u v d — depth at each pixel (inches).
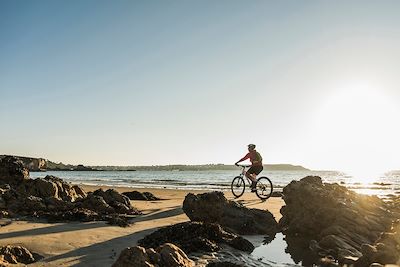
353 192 533.0
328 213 455.2
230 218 506.0
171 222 535.2
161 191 1242.6
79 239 401.1
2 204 588.4
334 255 358.9
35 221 517.3
